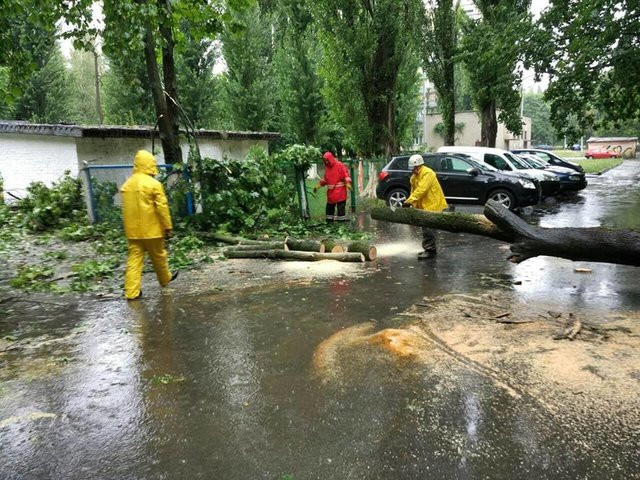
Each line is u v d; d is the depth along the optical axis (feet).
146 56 38.01
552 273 25.03
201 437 11.09
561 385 12.92
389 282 23.75
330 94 66.44
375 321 18.19
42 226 41.01
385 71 63.98
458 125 177.78
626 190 71.56
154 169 22.11
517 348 15.33
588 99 44.19
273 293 22.25
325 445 10.63
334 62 64.08
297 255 28.89
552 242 20.84
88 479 9.77
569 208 52.65
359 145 67.36
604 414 11.55
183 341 16.81
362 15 62.64
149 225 21.67
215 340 16.81
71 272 27.14
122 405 12.60
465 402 12.22
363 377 13.70
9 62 31.19
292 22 90.89
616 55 40.11
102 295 22.58
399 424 11.35
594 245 20.26
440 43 85.30
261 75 95.66
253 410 12.16
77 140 48.42
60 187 42.91
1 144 51.31
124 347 16.42
